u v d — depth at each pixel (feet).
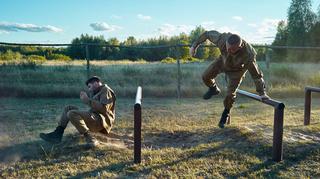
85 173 15.15
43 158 17.16
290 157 17.17
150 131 22.52
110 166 15.92
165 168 15.65
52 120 26.27
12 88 37.19
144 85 42.01
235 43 15.38
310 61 115.85
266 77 48.26
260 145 18.54
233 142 19.45
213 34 17.17
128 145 19.66
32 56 67.10
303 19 171.73
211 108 32.81
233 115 29.60
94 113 19.13
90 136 18.79
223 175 15.07
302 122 25.89
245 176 15.02
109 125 19.90
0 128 23.35
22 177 14.85
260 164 16.34
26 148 18.76
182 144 19.98
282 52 121.39
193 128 22.95
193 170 15.43
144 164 16.10
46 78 41.01
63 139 19.84
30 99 36.37
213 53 80.07
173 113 29.96
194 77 45.68
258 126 22.84
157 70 48.52
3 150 18.40
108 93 19.44
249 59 16.46
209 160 16.69
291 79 47.98
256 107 33.99
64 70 45.14
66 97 37.86
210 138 20.67
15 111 29.73
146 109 31.96
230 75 17.89
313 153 17.62
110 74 45.16
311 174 15.35
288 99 40.63
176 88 40.27
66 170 15.46
